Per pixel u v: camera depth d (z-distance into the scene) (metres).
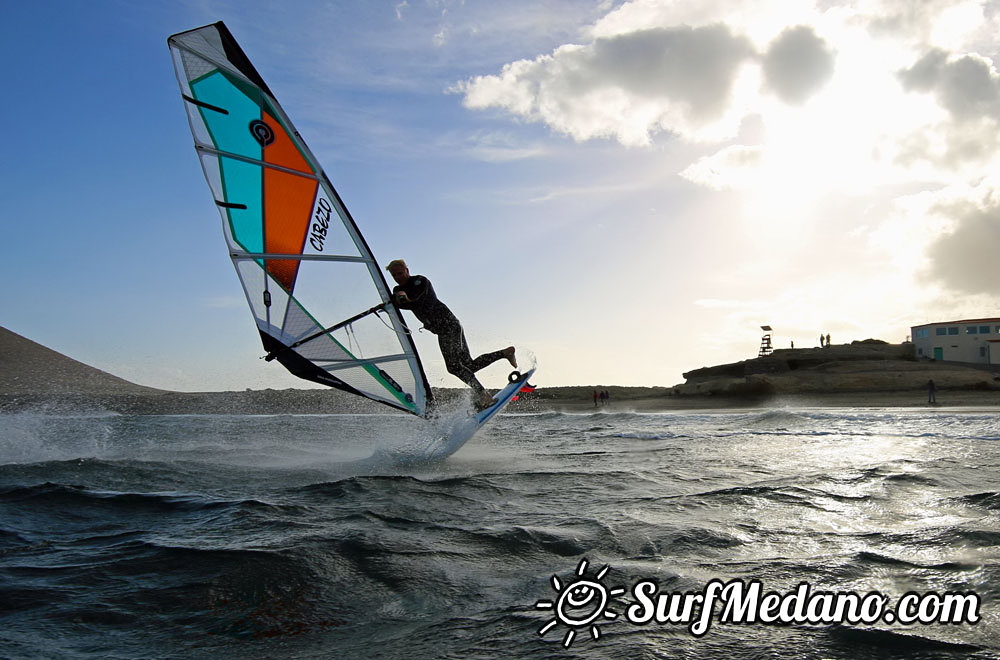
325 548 3.39
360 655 2.16
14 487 5.14
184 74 6.30
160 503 4.72
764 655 2.07
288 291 6.84
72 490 5.02
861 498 4.72
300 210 6.88
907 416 15.37
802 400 39.59
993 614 2.38
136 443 10.14
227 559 3.22
